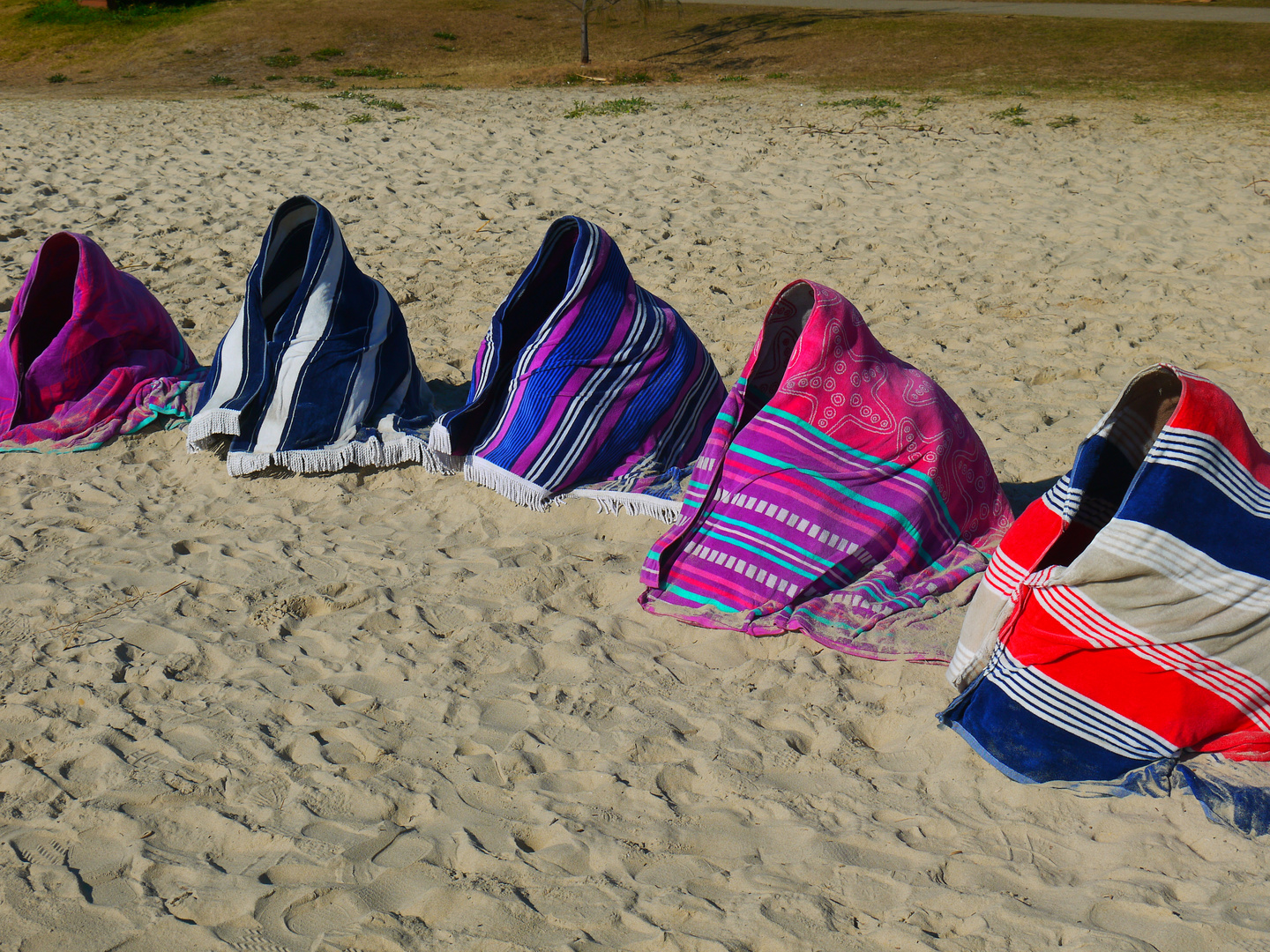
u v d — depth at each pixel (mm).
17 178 11570
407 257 9141
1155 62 18703
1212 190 10594
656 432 5473
